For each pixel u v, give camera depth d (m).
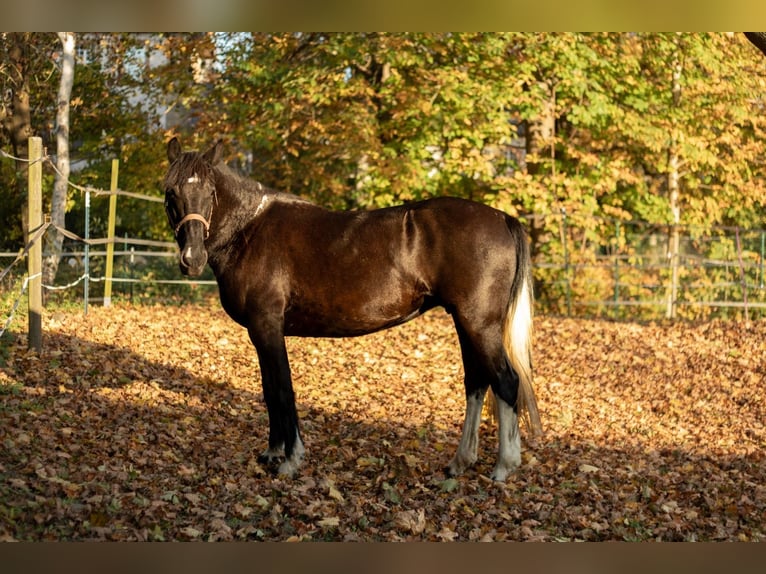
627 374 10.27
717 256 19.28
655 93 16.89
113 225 12.23
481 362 5.62
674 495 5.80
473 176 16.38
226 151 16.11
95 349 8.92
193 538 4.52
